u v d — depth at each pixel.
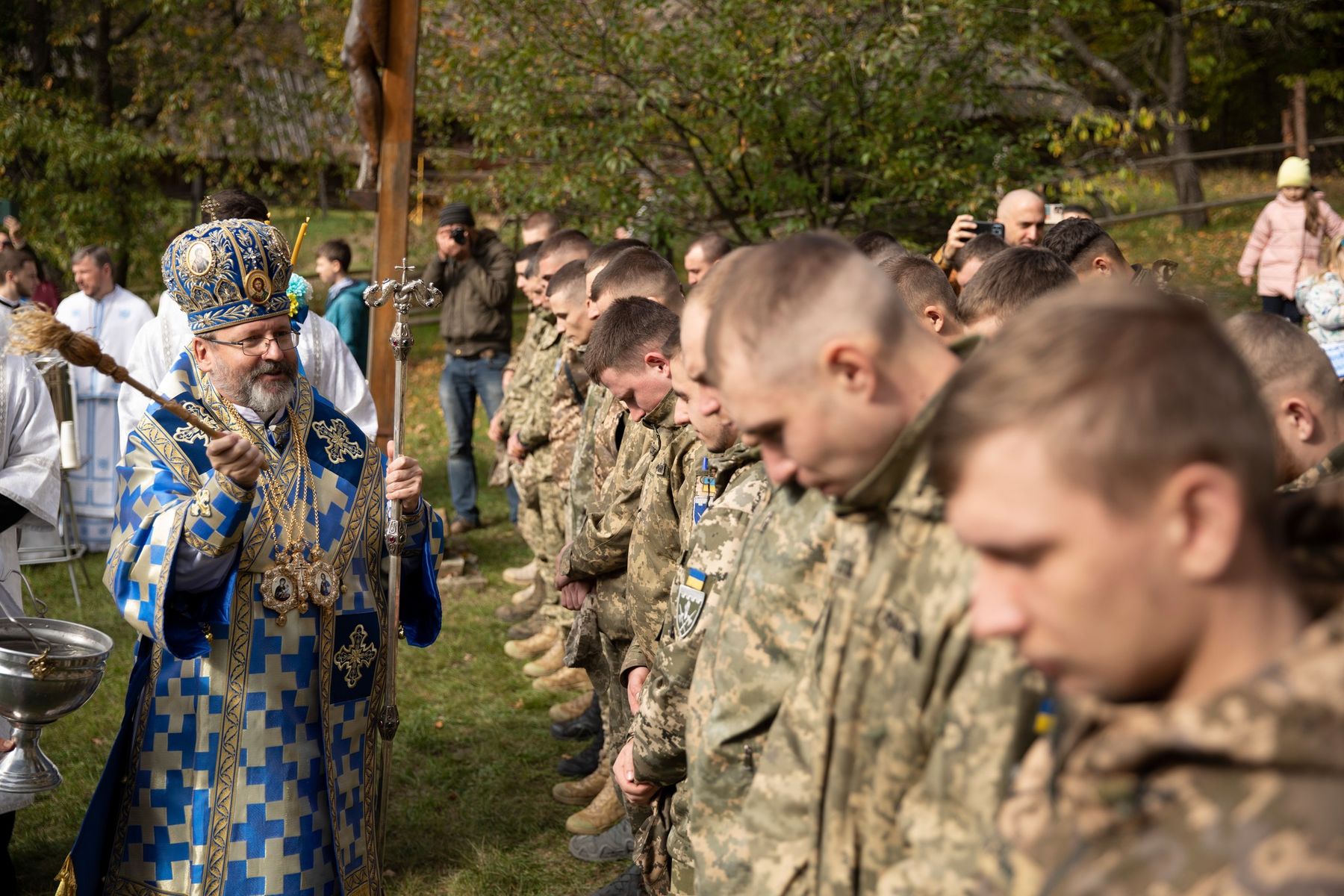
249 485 2.83
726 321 1.51
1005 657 1.38
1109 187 9.30
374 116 5.78
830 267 1.47
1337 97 22.11
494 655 6.06
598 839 4.12
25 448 3.74
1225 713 0.84
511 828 4.34
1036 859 0.96
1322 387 2.14
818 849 1.57
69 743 5.09
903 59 7.75
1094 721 0.99
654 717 2.39
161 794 2.98
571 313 4.47
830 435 1.48
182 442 3.04
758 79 8.01
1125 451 0.87
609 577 3.63
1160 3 18.72
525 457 5.80
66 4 14.28
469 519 8.20
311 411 3.25
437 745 5.04
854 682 1.52
